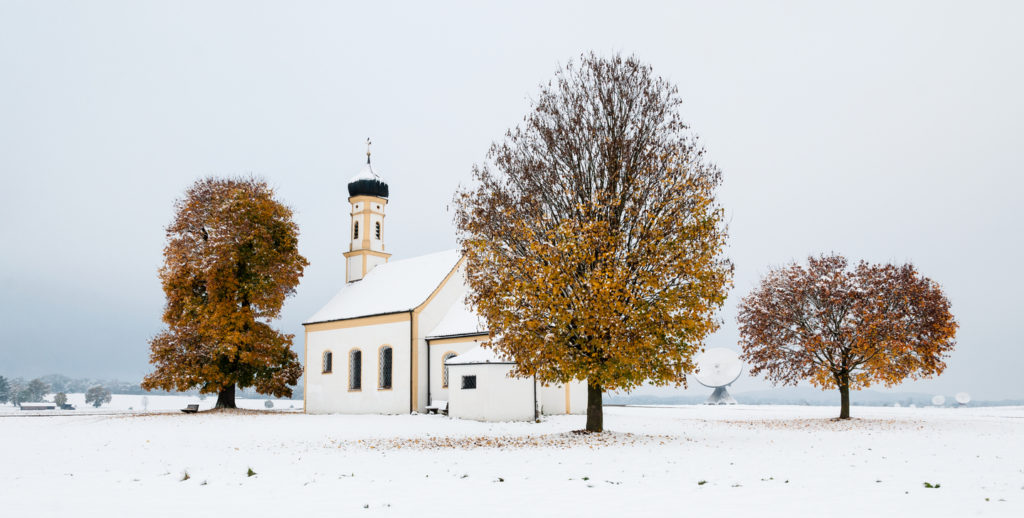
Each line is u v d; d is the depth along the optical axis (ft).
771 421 109.60
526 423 107.34
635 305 71.72
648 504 32.89
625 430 91.09
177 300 147.33
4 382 488.44
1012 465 47.67
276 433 90.68
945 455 55.11
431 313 137.90
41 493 38.42
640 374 72.69
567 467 48.01
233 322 142.92
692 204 74.13
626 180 77.15
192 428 101.96
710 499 34.14
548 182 80.02
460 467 48.85
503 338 75.31
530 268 72.59
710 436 77.71
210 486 40.37
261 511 31.96
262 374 151.33
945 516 29.43
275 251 150.71
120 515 31.32
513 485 39.52
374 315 142.61
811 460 51.67
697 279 71.97
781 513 30.30
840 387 113.39
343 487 39.22
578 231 73.10
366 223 171.42
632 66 81.46
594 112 80.48
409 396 133.28
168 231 149.28
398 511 31.63
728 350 202.69
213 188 153.17
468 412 117.50
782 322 112.47
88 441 80.59
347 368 148.05
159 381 140.97
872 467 46.93
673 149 77.41
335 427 101.19
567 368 70.54
